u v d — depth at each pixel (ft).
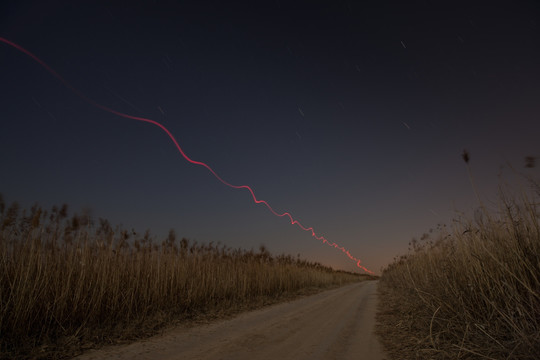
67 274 24.12
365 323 26.73
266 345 19.26
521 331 12.47
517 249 15.69
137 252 33.27
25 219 22.70
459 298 17.75
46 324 20.90
